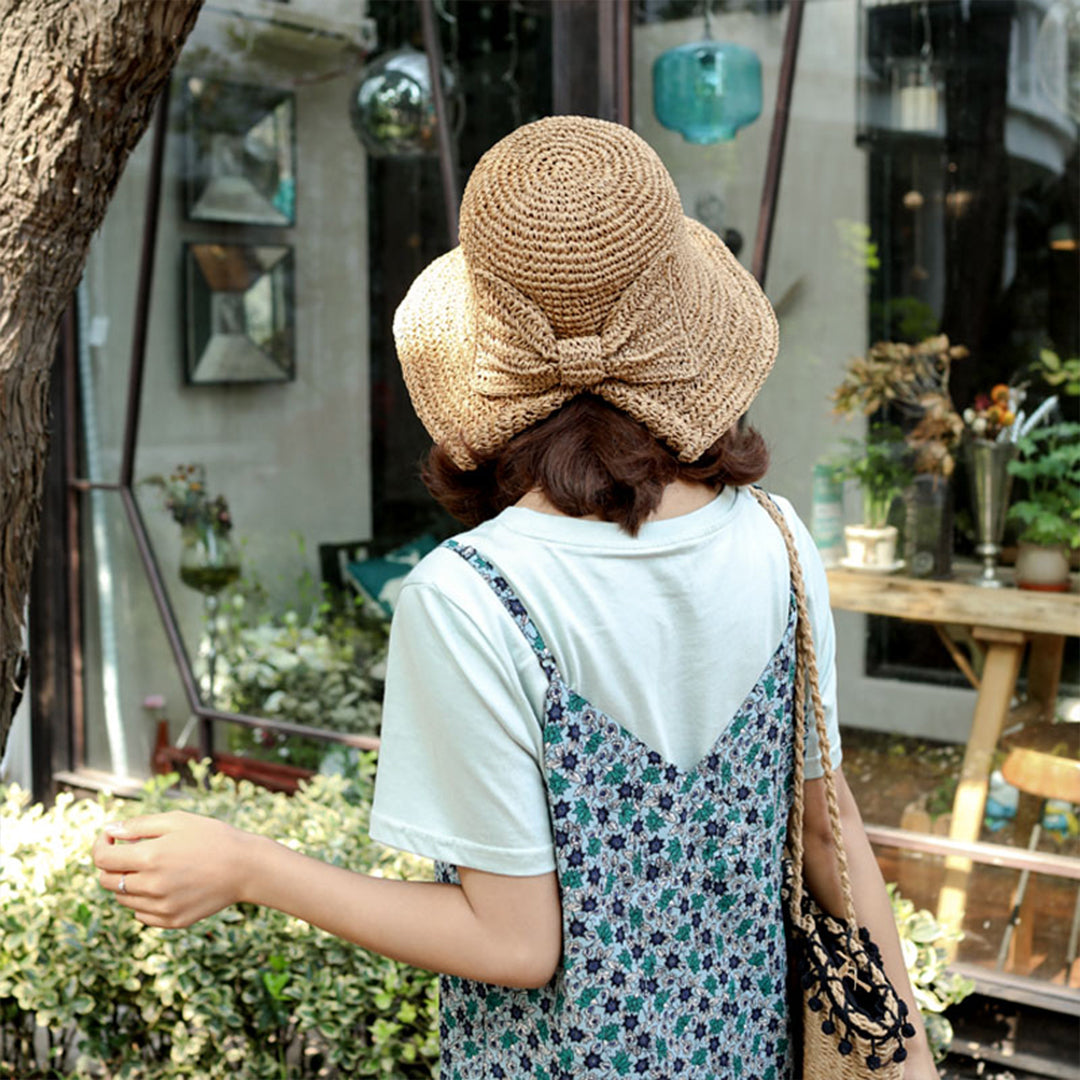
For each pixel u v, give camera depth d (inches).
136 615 154.8
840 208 118.2
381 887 41.3
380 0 132.3
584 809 40.5
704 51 118.1
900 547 116.3
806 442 121.3
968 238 114.2
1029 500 110.6
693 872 42.4
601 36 119.0
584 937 40.6
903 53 114.7
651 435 41.4
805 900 48.2
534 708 40.3
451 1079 44.9
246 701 147.6
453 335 43.2
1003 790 111.4
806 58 117.7
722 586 42.3
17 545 61.0
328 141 138.0
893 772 116.6
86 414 155.8
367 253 137.9
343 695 142.0
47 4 53.6
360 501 141.7
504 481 42.3
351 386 141.2
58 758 159.9
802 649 45.3
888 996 45.2
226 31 142.3
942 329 115.3
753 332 44.2
